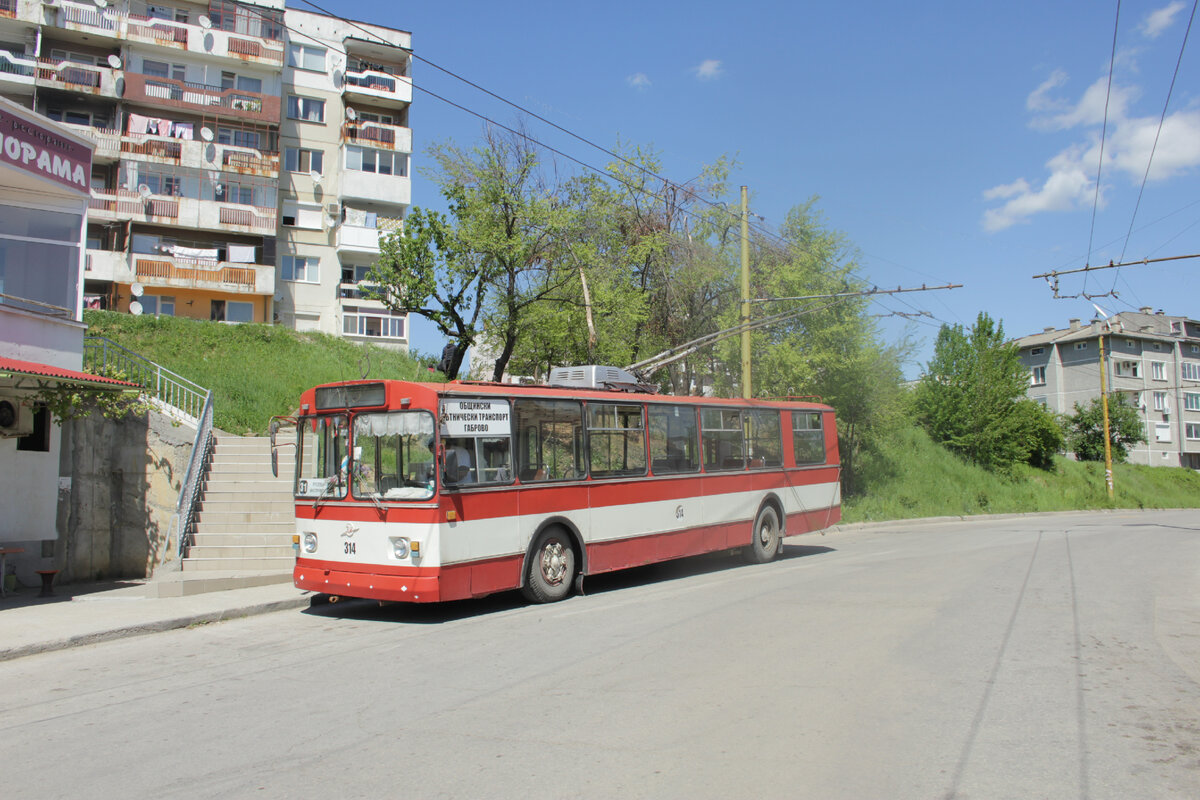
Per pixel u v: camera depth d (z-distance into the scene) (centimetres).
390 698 624
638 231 2664
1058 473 4512
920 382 4112
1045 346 6206
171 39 3628
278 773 467
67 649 829
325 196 3981
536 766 473
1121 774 460
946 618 938
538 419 1107
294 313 3881
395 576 952
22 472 1380
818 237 2619
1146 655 761
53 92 3444
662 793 430
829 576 1303
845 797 426
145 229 3566
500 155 2161
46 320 1402
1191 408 6181
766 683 656
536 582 1066
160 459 1552
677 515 1329
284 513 1505
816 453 1728
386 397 990
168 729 556
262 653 800
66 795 438
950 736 527
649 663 725
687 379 2666
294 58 3997
